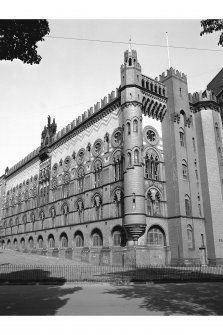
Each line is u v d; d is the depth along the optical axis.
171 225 44.97
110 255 44.44
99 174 52.06
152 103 48.09
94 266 39.78
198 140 51.75
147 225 42.69
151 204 44.81
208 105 52.66
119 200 45.69
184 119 50.53
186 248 43.12
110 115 51.34
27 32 15.05
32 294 20.73
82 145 58.34
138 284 26.27
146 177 45.28
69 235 56.50
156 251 42.47
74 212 56.75
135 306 16.19
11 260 44.91
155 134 48.34
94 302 17.48
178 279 27.75
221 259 45.62
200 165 50.59
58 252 58.59
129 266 39.75
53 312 14.62
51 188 67.25
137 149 43.31
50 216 65.56
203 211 48.53
